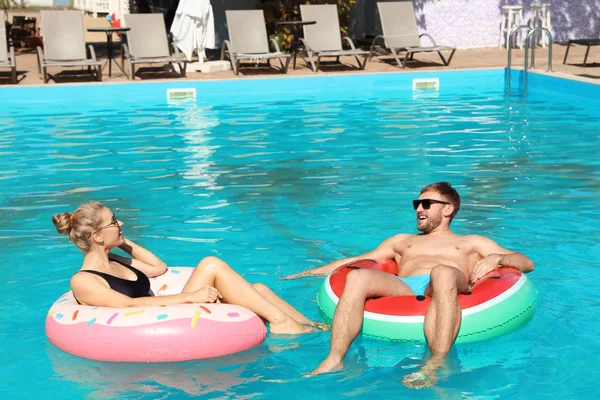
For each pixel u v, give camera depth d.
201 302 3.75
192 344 3.55
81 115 11.01
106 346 3.56
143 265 4.20
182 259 4.98
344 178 7.08
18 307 4.25
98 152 8.47
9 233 5.59
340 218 5.82
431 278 3.64
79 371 3.49
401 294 3.86
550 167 7.34
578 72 13.07
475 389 3.24
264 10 16.81
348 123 10.10
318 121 10.30
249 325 3.68
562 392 3.21
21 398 3.26
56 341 3.68
